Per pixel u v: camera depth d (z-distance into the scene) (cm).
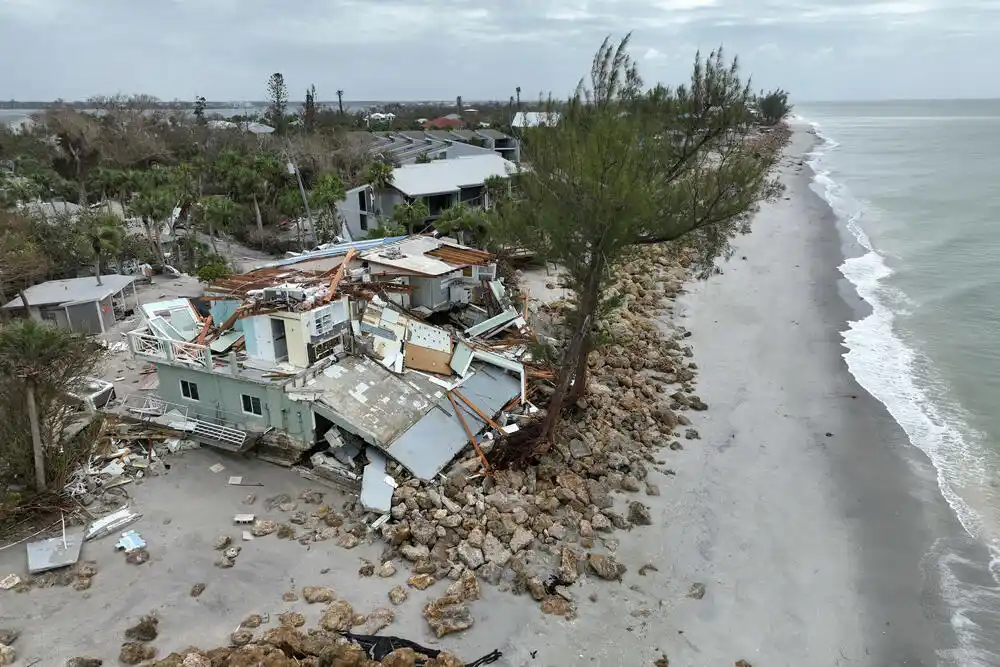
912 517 2377
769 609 1938
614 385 3222
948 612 1947
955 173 11144
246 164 7406
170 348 2573
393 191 6419
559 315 3953
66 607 1806
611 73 2875
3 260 3991
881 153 15000
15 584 1866
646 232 2533
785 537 2258
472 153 9662
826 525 2331
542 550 2097
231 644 1694
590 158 2256
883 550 2208
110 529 2111
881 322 4275
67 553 1981
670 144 2894
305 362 2575
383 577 1950
